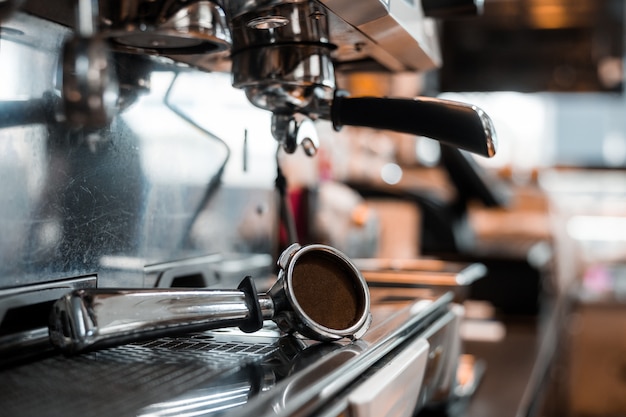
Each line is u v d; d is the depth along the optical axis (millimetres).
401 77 2369
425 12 1102
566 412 3303
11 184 650
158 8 613
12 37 646
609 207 3801
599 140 4070
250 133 1098
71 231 723
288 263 730
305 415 509
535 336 1788
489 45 2623
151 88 853
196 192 958
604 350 3350
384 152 2404
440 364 956
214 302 665
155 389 542
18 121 656
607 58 2557
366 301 750
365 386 607
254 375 583
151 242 859
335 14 785
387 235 2092
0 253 641
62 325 579
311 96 879
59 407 494
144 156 841
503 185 2992
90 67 507
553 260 3061
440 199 2027
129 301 603
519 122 3703
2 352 626
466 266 1308
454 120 827
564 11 2508
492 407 1125
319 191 1524
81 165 735
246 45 847
